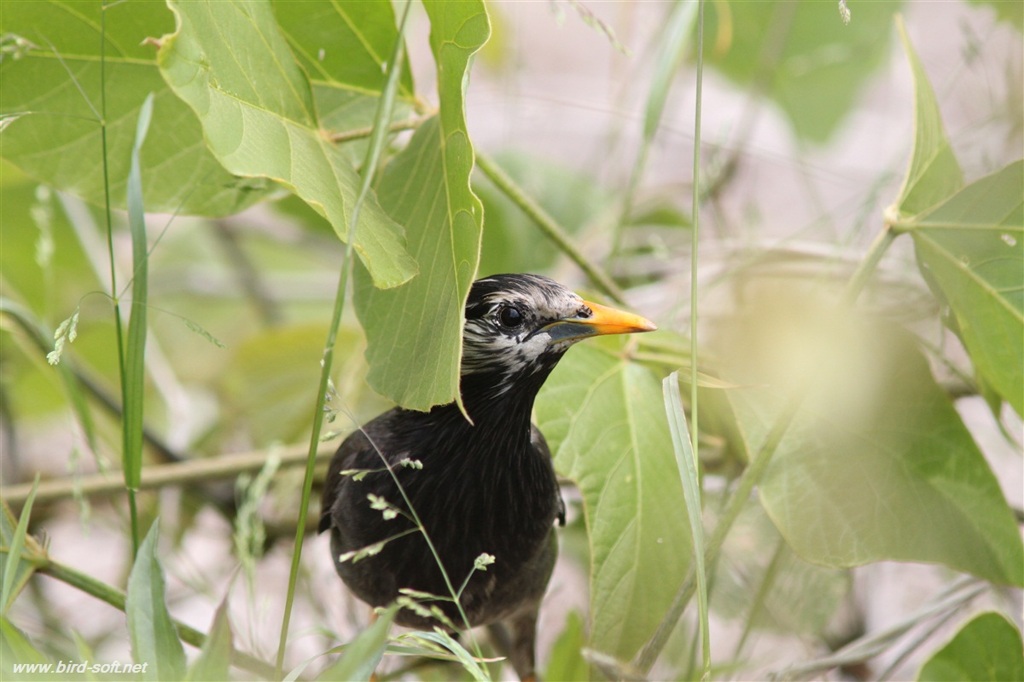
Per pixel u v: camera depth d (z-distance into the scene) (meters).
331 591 9.33
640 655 6.30
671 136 12.94
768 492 6.98
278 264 15.06
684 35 8.16
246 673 6.08
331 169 5.49
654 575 6.89
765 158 10.86
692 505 5.05
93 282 12.20
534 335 6.40
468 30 5.14
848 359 7.16
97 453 6.93
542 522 6.87
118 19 6.48
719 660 8.21
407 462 5.68
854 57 11.68
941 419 7.03
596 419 7.17
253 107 5.27
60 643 8.73
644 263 11.38
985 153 9.22
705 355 7.54
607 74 12.75
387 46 6.68
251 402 10.63
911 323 9.58
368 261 4.98
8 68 6.54
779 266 9.38
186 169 7.12
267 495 10.43
